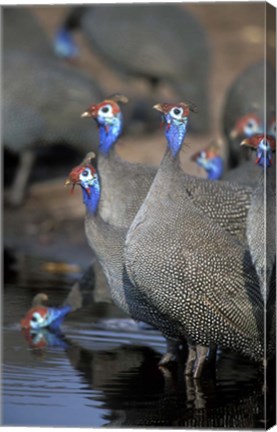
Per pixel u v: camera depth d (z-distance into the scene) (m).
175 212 9.86
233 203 11.54
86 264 15.37
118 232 10.76
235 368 10.84
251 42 24.48
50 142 18.34
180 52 20.03
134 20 20.03
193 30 20.23
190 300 9.91
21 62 18.19
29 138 18.19
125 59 20.11
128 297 10.80
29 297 13.33
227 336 10.11
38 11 25.25
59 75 18.30
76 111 18.28
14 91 18.02
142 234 9.88
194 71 20.17
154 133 20.88
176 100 20.75
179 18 20.17
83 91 18.33
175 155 9.91
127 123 20.80
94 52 20.84
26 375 10.36
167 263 9.81
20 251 16.05
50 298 13.16
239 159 15.55
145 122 21.17
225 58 23.59
